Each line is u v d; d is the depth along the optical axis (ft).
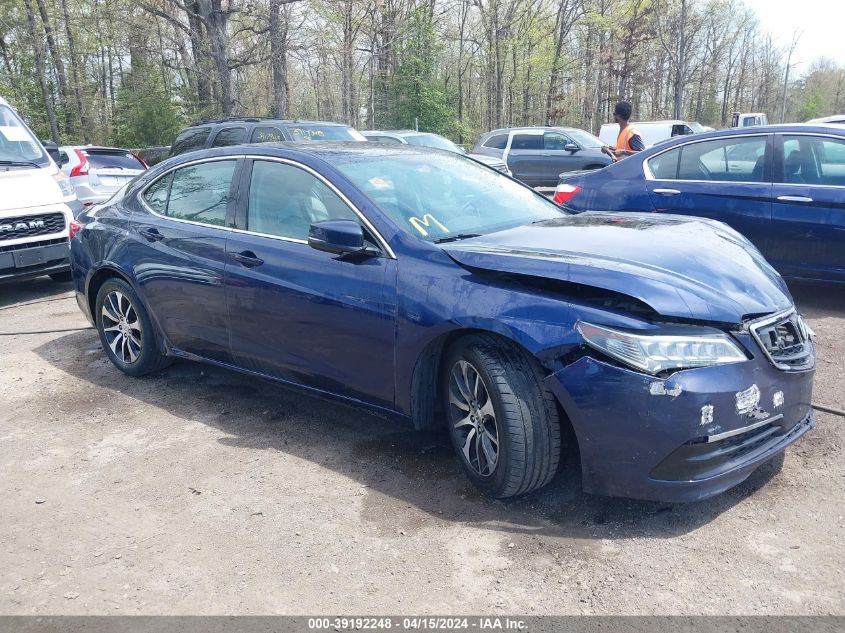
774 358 9.83
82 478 12.22
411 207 12.48
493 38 128.36
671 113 190.70
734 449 9.45
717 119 206.90
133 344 16.79
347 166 13.06
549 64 134.72
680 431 9.07
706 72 188.24
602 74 151.64
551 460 10.10
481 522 10.29
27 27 86.33
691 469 9.25
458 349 10.82
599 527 10.00
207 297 14.32
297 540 10.09
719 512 10.25
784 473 11.23
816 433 12.53
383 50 110.83
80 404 15.56
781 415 9.95
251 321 13.56
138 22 87.25
